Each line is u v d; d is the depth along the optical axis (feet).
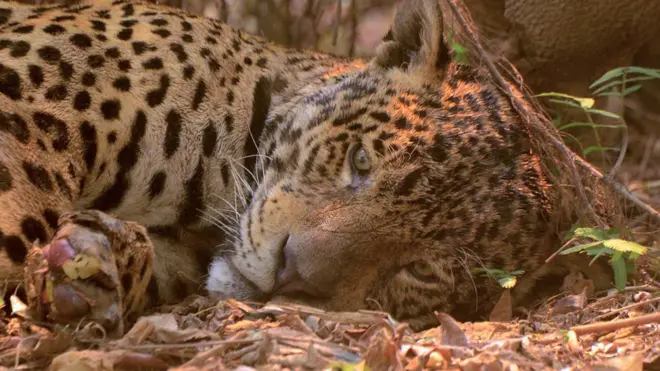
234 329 24.11
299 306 25.36
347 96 28.96
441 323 23.86
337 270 25.77
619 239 27.58
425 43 29.27
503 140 28.40
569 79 42.37
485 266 27.45
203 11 47.11
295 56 32.42
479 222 27.25
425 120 27.78
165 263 29.01
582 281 29.22
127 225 24.26
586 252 28.86
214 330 24.22
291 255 25.91
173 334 22.76
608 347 24.02
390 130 27.45
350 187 26.99
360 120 27.94
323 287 25.75
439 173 26.96
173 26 29.73
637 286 28.96
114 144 27.32
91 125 26.84
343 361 21.67
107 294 23.12
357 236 25.99
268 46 32.40
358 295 26.37
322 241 25.77
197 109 28.76
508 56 42.16
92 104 26.96
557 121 34.53
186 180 28.71
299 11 48.65
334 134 27.99
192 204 28.99
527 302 29.19
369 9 60.13
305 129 28.78
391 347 20.88
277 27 47.80
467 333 25.21
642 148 47.88
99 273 22.86
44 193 25.54
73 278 22.70
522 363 22.13
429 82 29.04
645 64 46.37
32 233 24.85
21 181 25.08
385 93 28.63
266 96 30.45
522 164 28.43
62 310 22.81
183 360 21.84
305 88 30.58
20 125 25.66
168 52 28.81
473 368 21.21
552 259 28.91
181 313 26.71
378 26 60.08
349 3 50.06
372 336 22.70
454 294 27.63
